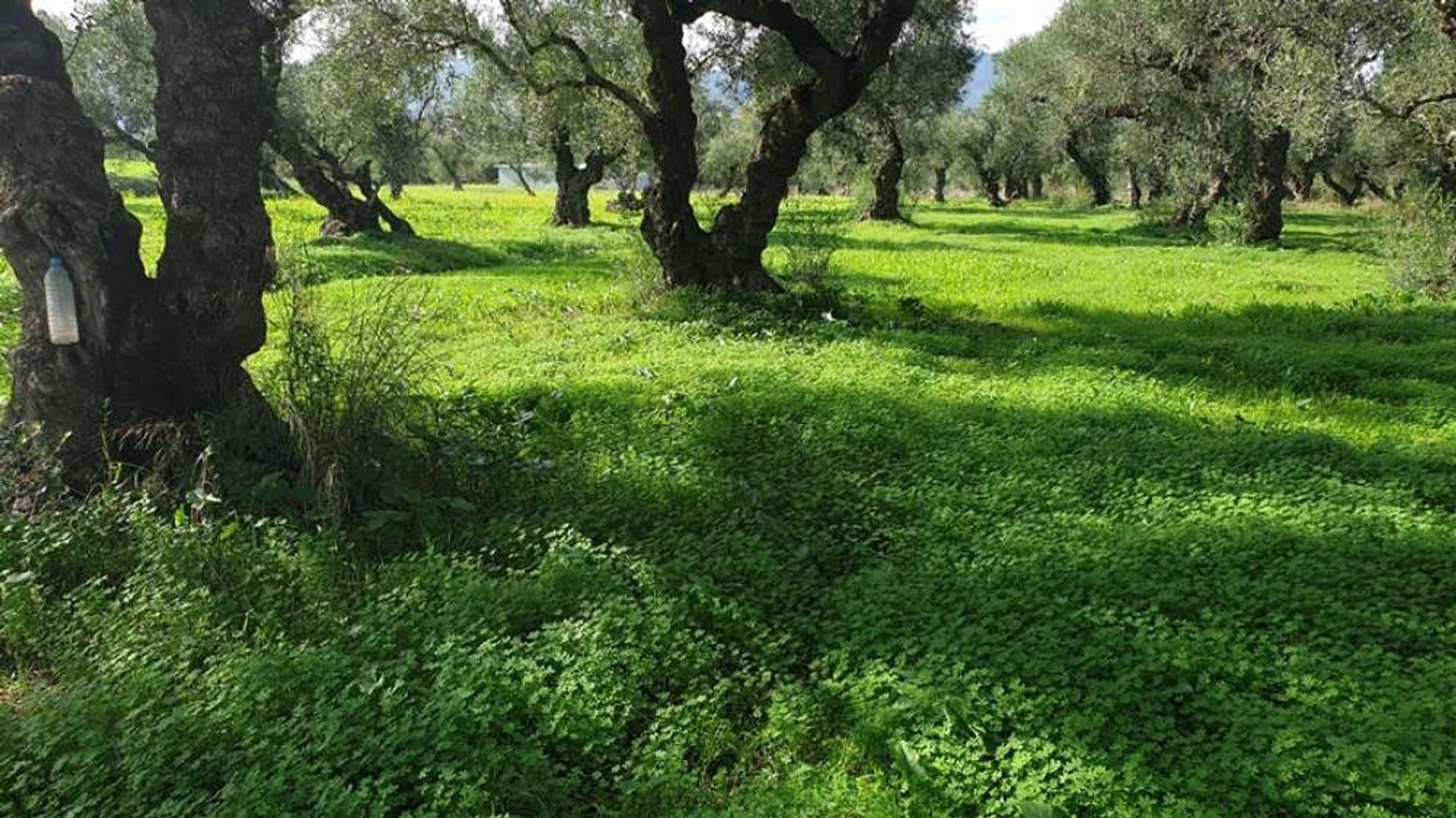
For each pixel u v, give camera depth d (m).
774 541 6.45
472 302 16.19
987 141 56.88
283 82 26.02
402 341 8.71
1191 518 6.48
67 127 6.83
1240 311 15.64
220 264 7.09
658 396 9.76
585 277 19.91
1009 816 3.78
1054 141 49.78
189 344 7.14
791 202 19.20
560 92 17.45
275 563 5.92
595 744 4.32
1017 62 49.12
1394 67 20.09
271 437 7.18
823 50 14.42
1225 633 4.89
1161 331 14.21
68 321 6.73
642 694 4.78
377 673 4.75
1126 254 25.75
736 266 15.97
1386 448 7.93
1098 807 3.76
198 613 5.39
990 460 7.89
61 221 6.72
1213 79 29.06
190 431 7.11
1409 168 34.19
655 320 14.18
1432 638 4.88
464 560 6.06
